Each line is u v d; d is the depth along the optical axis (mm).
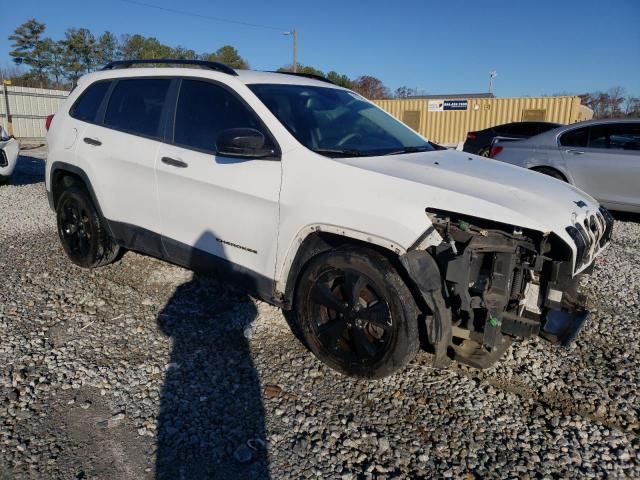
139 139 4059
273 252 3277
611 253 6160
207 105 3711
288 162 3197
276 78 3852
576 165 7801
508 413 2900
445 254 2740
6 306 4043
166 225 3916
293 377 3170
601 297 4664
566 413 2918
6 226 6551
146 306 4125
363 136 3652
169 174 3775
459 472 2438
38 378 3080
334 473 2406
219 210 3516
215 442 2586
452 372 3283
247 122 3455
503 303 2688
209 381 3111
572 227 2812
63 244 4941
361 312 2980
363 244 3014
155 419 2746
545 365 3418
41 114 22531
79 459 2438
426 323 2770
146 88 4176
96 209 4504
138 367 3234
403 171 3049
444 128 25328
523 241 2723
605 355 3592
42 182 10383
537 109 23266
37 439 2559
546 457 2553
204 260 3701
